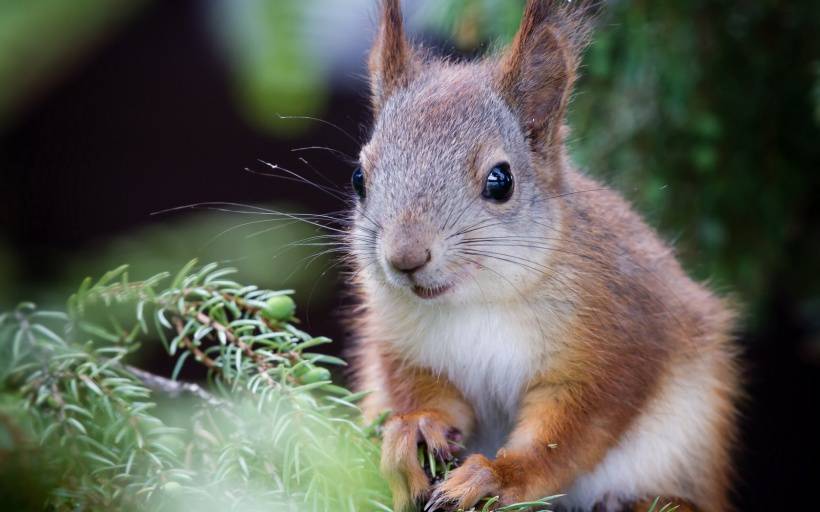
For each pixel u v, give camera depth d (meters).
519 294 1.71
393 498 1.69
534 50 1.72
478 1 1.81
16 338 1.67
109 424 1.66
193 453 1.67
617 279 1.73
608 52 1.80
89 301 1.68
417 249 1.69
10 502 1.62
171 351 1.67
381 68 1.73
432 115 1.71
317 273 1.81
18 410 1.66
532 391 1.72
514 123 1.72
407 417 1.70
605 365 1.72
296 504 1.65
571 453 1.71
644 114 1.81
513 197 1.71
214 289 1.68
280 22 1.64
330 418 1.67
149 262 1.69
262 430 1.66
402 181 1.70
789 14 1.81
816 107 1.79
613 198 1.76
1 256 1.67
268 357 1.67
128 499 1.64
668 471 1.74
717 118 1.81
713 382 1.75
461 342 1.72
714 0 1.81
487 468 1.69
